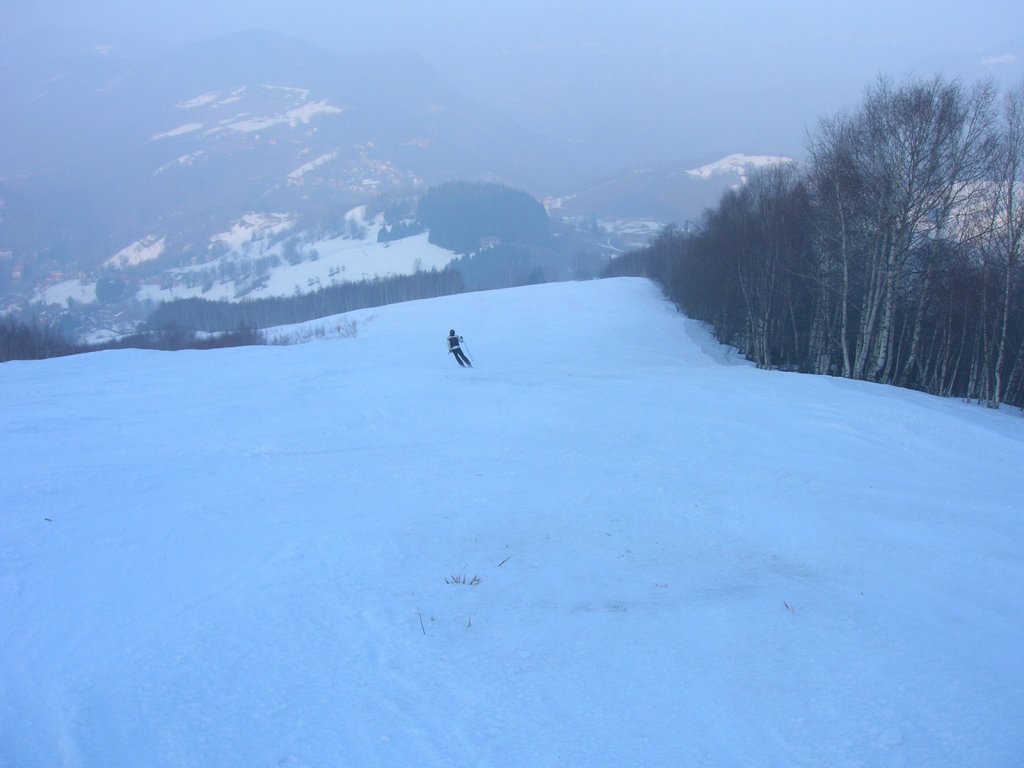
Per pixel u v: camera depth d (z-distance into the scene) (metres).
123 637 5.49
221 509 8.91
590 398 18.53
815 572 7.05
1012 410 22.97
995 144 25.17
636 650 5.21
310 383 21.22
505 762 3.88
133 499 9.34
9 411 16.53
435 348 33.84
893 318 28.91
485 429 14.74
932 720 4.27
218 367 25.36
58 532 7.98
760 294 37.94
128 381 21.69
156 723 4.32
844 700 4.50
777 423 15.59
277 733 4.21
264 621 5.73
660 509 9.20
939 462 12.74
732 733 4.14
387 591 6.36
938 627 5.68
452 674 4.85
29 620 5.81
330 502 9.33
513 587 6.50
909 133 25.89
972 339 31.73
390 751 4.01
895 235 27.02
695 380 21.72
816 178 31.20
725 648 5.24
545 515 8.85
